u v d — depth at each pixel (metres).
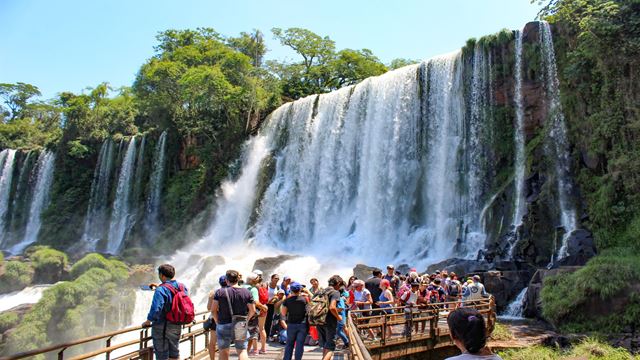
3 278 42.22
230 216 54.62
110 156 69.94
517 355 18.17
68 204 69.69
